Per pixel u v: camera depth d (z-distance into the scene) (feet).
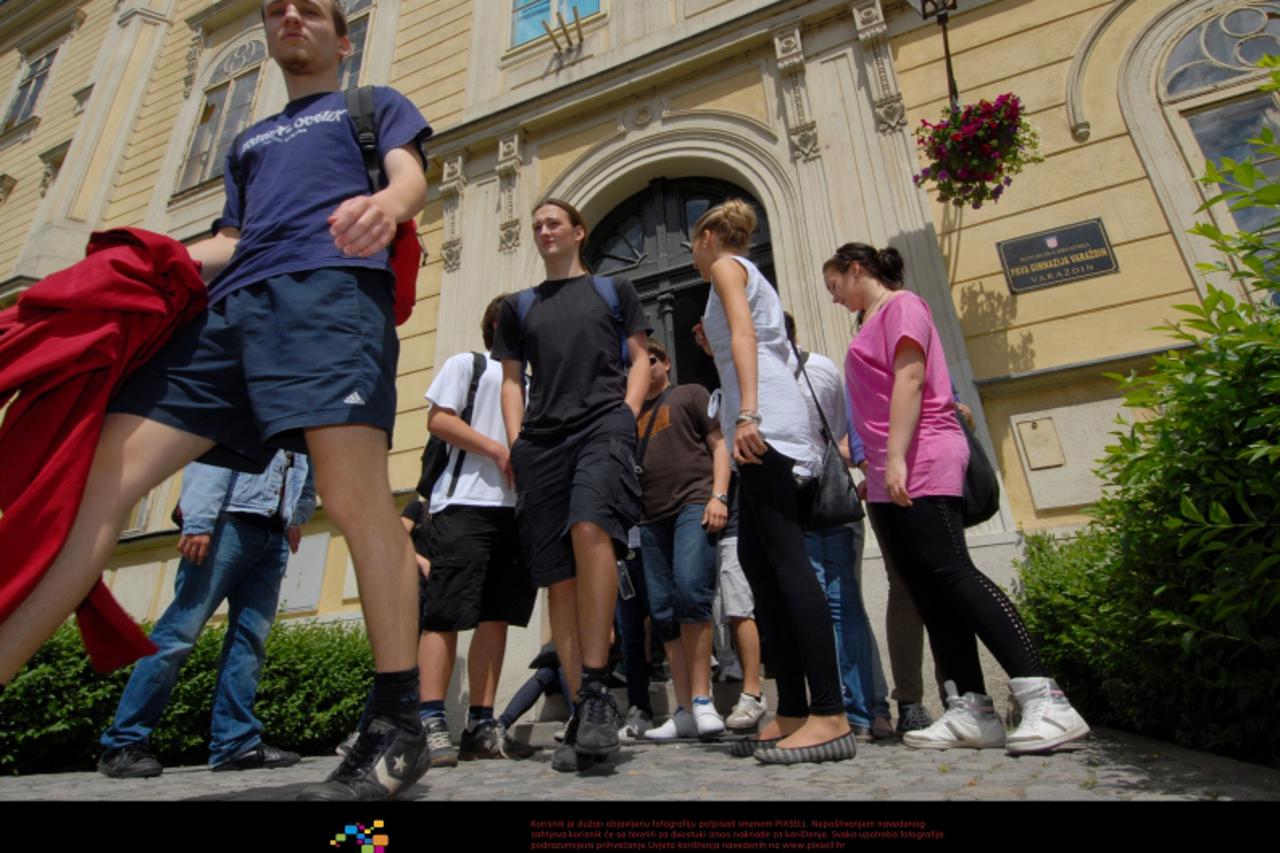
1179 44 14.61
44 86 38.99
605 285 7.84
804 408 7.05
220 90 31.68
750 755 7.29
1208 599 5.44
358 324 4.73
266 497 9.79
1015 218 14.39
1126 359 12.25
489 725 9.04
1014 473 12.67
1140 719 7.27
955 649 7.34
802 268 16.12
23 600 3.70
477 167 22.26
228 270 4.94
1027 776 5.21
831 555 9.35
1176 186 13.46
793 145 17.38
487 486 9.12
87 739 9.99
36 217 32.22
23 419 4.06
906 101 16.55
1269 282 5.45
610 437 6.81
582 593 6.39
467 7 26.03
